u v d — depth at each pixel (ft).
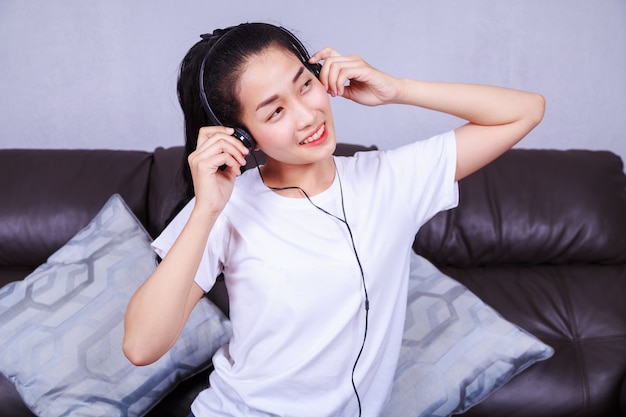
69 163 6.01
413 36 7.03
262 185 3.72
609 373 5.20
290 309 3.49
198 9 6.96
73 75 7.15
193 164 3.24
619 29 6.97
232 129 3.27
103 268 5.29
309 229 3.59
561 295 5.63
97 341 4.98
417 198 3.79
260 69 3.17
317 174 3.69
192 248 3.24
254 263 3.54
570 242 5.78
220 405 3.85
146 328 3.21
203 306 5.29
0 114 7.27
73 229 5.77
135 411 4.91
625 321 5.47
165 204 5.86
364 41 7.06
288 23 7.00
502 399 5.14
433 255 5.96
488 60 7.09
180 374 5.06
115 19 6.98
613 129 7.29
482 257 5.90
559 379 5.18
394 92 3.66
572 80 7.14
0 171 5.94
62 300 5.15
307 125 3.23
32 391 4.86
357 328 3.60
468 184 5.96
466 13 6.95
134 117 7.29
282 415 3.68
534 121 3.79
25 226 5.76
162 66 7.13
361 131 7.34
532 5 6.91
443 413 4.93
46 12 6.96
